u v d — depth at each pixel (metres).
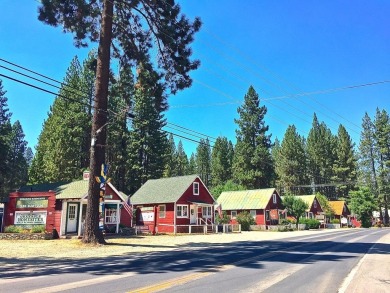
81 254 17.52
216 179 95.62
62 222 29.22
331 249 20.31
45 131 62.28
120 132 61.16
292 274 11.36
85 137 55.38
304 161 96.19
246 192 59.91
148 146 62.22
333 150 103.31
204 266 12.75
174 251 18.88
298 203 57.28
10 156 62.91
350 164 100.94
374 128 94.44
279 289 8.97
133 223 43.09
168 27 23.69
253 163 75.69
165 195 42.28
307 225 60.34
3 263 14.20
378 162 92.88
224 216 53.09
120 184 62.88
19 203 29.84
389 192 90.31
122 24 25.06
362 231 49.53
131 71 26.22
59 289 8.36
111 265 13.03
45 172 53.84
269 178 77.12
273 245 23.16
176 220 40.44
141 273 11.02
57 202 29.91
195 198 43.66
